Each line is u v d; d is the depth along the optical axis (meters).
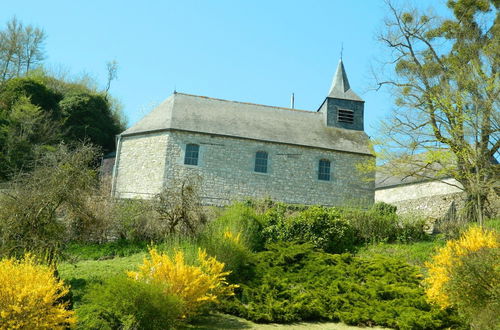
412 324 9.39
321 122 29.50
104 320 7.66
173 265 9.24
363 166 21.62
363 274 12.20
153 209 15.55
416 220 17.86
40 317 6.84
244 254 11.99
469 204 18.14
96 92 48.53
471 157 17.41
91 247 15.08
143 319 7.85
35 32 45.56
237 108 28.59
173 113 26.44
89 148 11.84
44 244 9.98
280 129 27.59
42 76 45.66
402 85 21.20
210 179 24.98
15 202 10.39
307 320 9.91
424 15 22.30
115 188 25.81
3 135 30.47
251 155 25.92
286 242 14.52
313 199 26.08
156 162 25.03
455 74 18.41
